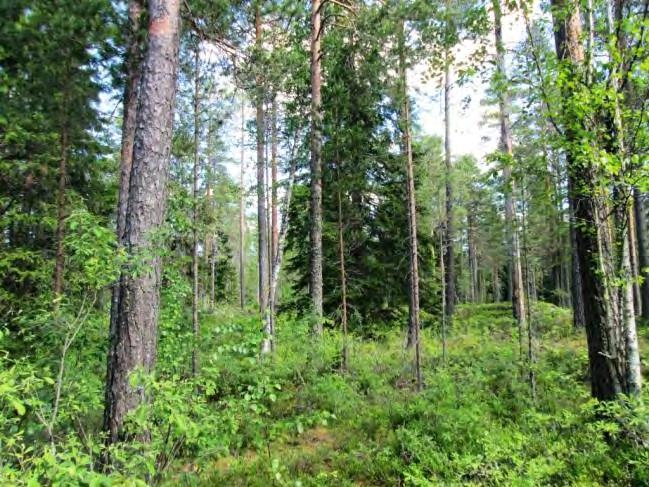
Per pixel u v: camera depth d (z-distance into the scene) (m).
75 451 2.05
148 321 3.63
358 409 6.64
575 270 12.98
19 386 2.30
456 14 6.37
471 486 3.97
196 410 2.87
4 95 5.92
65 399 3.25
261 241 12.50
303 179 12.09
